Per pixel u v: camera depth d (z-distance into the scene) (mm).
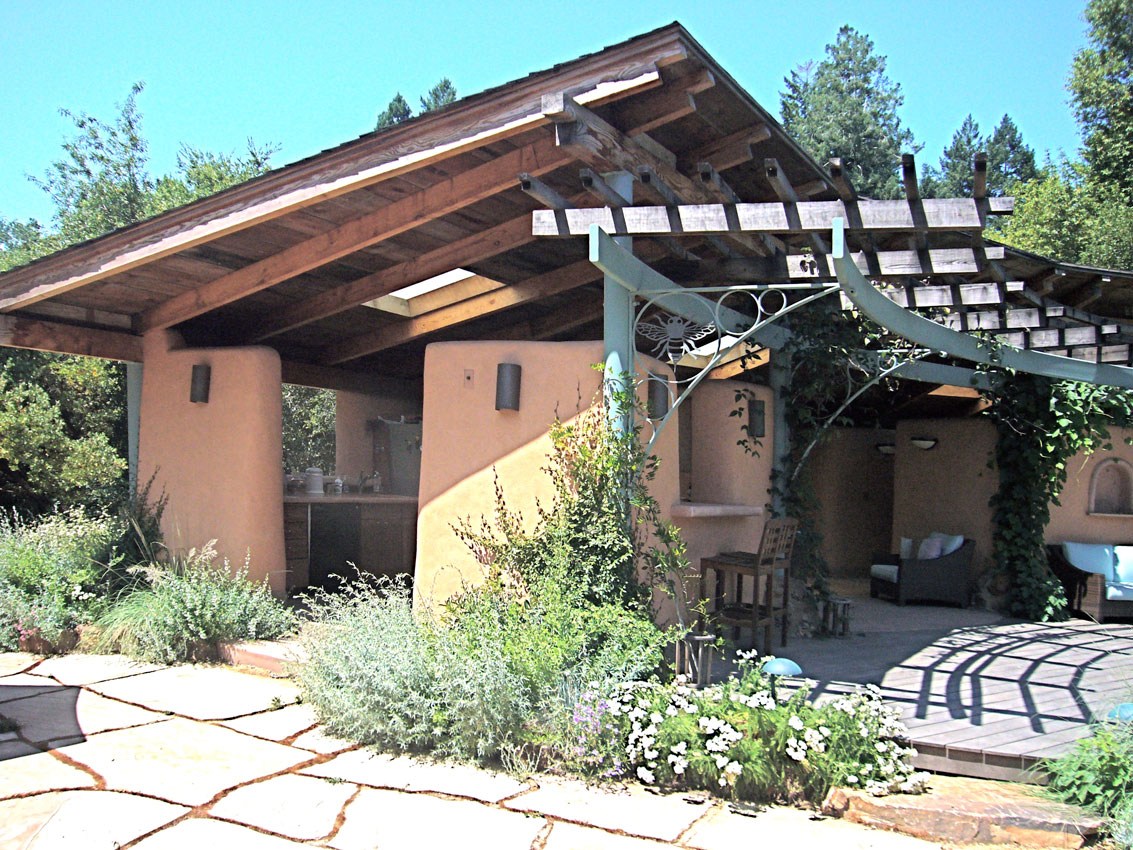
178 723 5320
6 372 14852
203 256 6914
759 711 4469
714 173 4609
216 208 6125
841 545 13023
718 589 7156
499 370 6277
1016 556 9164
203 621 6812
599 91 4961
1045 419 9008
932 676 6020
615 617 5309
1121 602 8859
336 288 7996
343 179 5609
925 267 5246
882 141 37781
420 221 6152
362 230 6395
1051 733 4664
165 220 6316
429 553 6508
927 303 6258
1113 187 23734
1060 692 5582
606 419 5824
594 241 5113
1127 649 7125
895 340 8156
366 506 9344
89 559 7660
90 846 3641
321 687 5285
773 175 4434
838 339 7676
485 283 8703
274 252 6945
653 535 6223
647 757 4430
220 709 5605
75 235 21188
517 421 6293
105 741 4973
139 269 7090
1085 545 9438
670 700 4707
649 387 6492
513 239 6855
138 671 6586
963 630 8094
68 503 14219
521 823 3965
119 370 16250
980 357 7750
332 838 3777
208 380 7938
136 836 3744
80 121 23391
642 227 5078
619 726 4570
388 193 6059
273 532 7848
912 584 9688
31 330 7527
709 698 4727
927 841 3912
